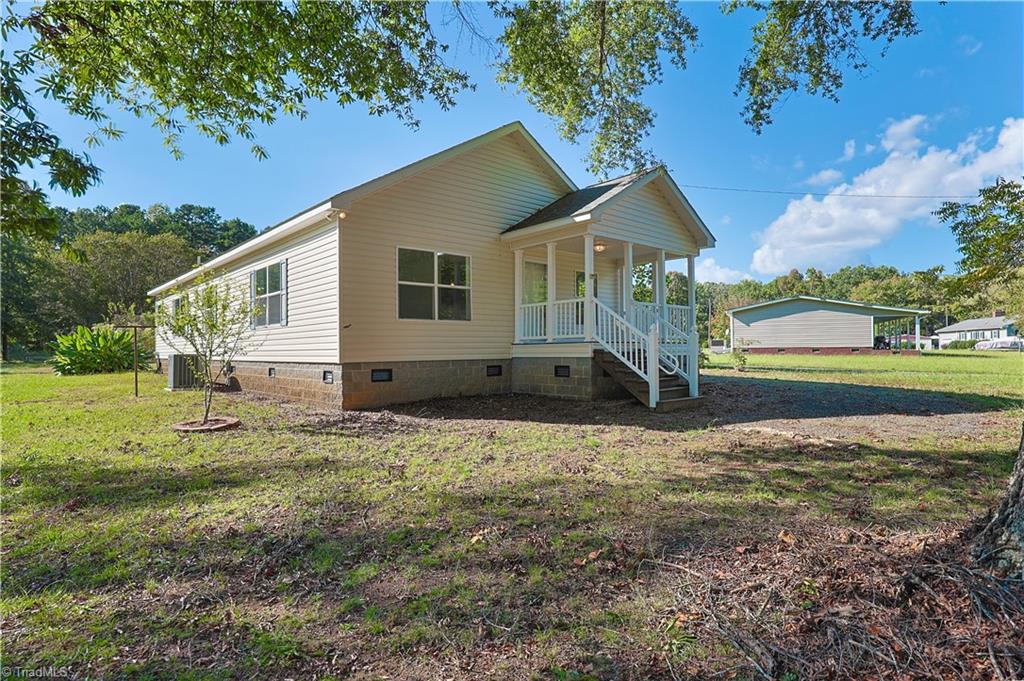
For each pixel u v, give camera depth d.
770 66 7.11
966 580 2.16
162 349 17.44
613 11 8.45
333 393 8.89
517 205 11.32
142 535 3.25
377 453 5.45
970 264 5.09
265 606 2.41
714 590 2.42
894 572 2.33
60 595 2.51
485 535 3.18
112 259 33.47
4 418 7.63
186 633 2.20
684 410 8.44
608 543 3.04
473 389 10.38
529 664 1.96
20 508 3.75
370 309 9.05
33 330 34.84
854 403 9.16
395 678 1.90
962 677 1.71
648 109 10.05
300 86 6.52
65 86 5.17
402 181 9.44
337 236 8.73
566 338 10.05
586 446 5.74
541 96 9.98
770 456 5.18
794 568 2.53
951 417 7.59
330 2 5.84
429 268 9.84
